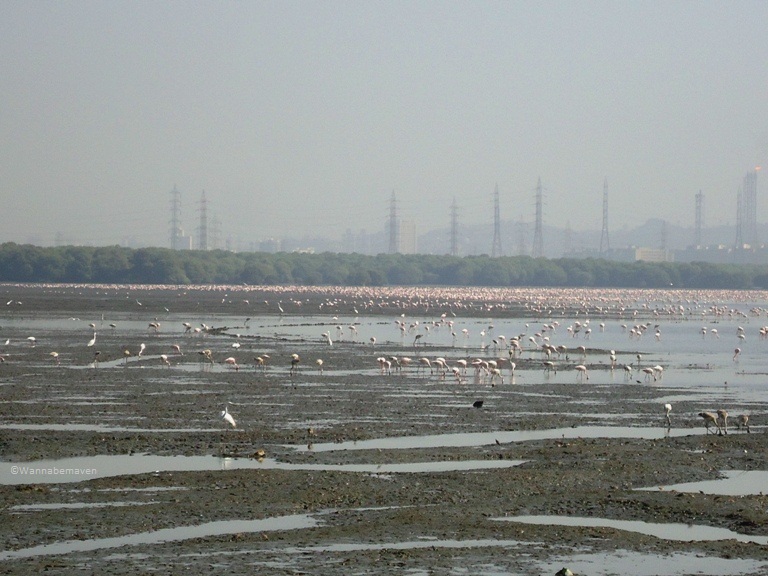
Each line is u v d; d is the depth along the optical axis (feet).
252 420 122.62
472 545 70.03
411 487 86.48
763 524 76.28
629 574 64.44
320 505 80.28
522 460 100.58
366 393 151.64
